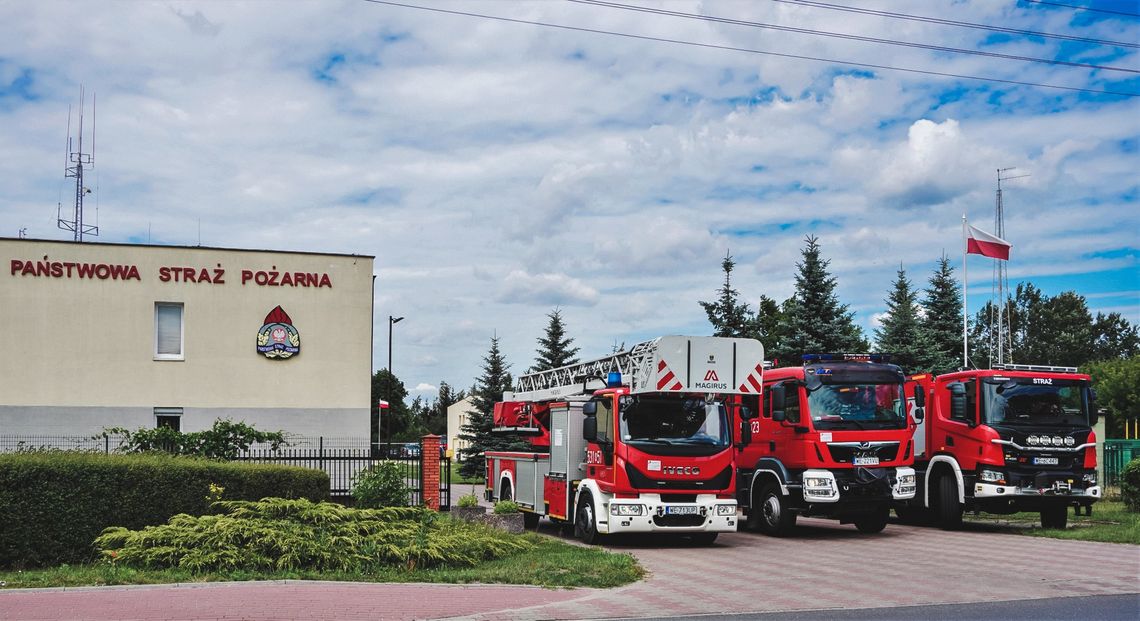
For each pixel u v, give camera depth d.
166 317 26.55
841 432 20.28
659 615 10.98
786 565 15.64
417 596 11.88
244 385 26.55
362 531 14.41
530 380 25.78
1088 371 68.44
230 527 13.45
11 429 25.27
